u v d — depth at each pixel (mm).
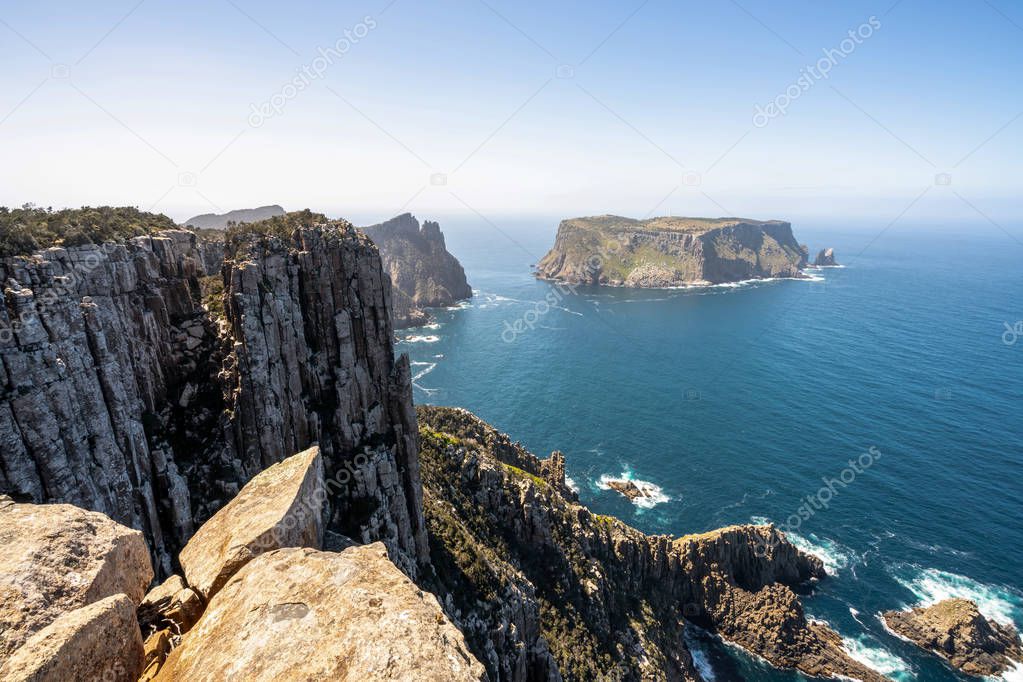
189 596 15430
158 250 55125
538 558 95688
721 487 158500
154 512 46750
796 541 135000
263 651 12438
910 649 106438
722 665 106812
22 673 10891
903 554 130000
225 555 15852
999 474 160875
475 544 80750
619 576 109438
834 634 109625
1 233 39438
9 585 13281
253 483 19031
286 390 59500
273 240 60906
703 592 118438
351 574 14477
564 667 79625
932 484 156625
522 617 74000
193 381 54719
